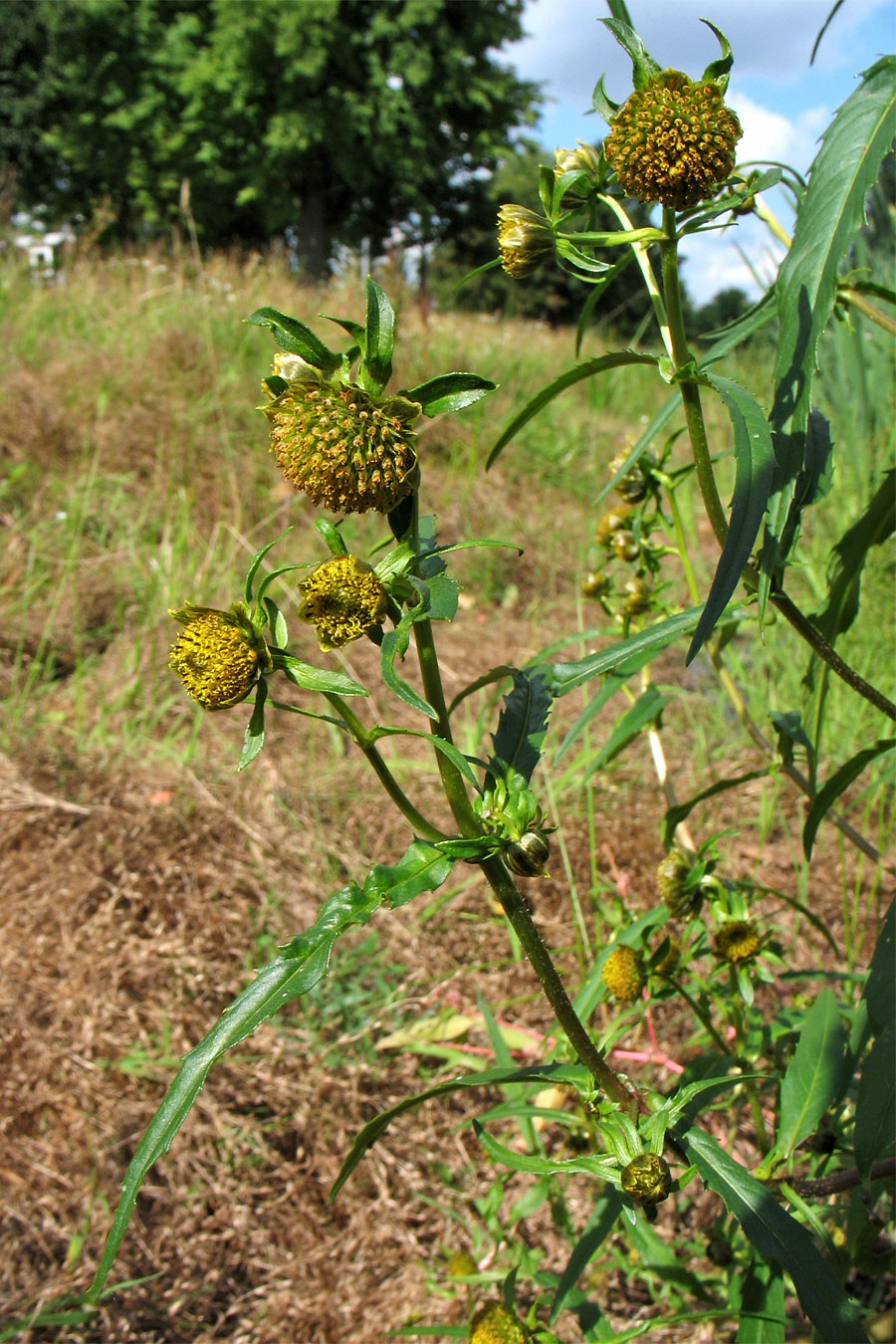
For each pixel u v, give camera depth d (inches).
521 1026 18.6
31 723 25.5
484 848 7.8
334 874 21.6
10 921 19.4
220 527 34.5
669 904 12.1
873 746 10.3
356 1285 15.1
